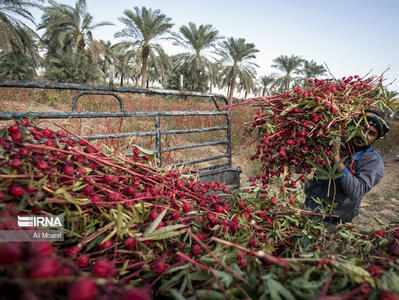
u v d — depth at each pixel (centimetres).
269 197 138
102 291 55
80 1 2067
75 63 2000
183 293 78
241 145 670
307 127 145
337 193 185
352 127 148
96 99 1142
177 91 229
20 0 1666
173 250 93
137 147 136
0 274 51
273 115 157
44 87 156
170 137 438
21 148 92
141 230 98
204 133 766
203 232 102
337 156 153
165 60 2684
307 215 128
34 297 44
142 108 931
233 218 114
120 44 2658
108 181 101
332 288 73
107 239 86
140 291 52
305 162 152
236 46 3369
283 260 81
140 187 122
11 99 971
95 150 120
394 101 148
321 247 100
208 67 3183
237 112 862
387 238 111
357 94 163
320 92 150
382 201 418
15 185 83
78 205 90
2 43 1608
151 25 2456
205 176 228
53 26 2105
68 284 53
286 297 69
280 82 3956
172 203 111
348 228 118
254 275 78
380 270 80
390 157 838
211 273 78
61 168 100
